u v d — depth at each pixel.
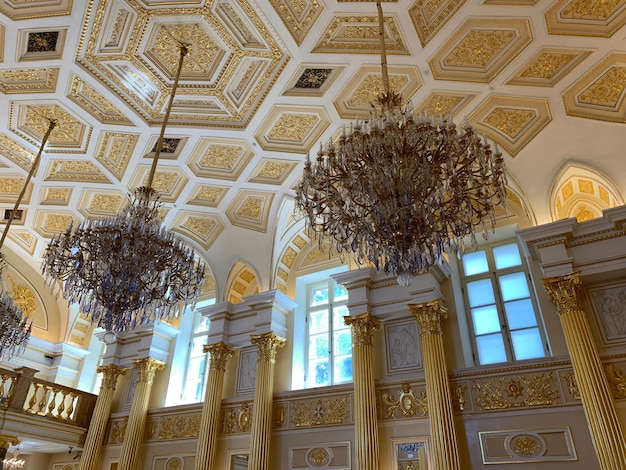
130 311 6.46
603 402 6.25
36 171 10.05
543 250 7.63
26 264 12.60
